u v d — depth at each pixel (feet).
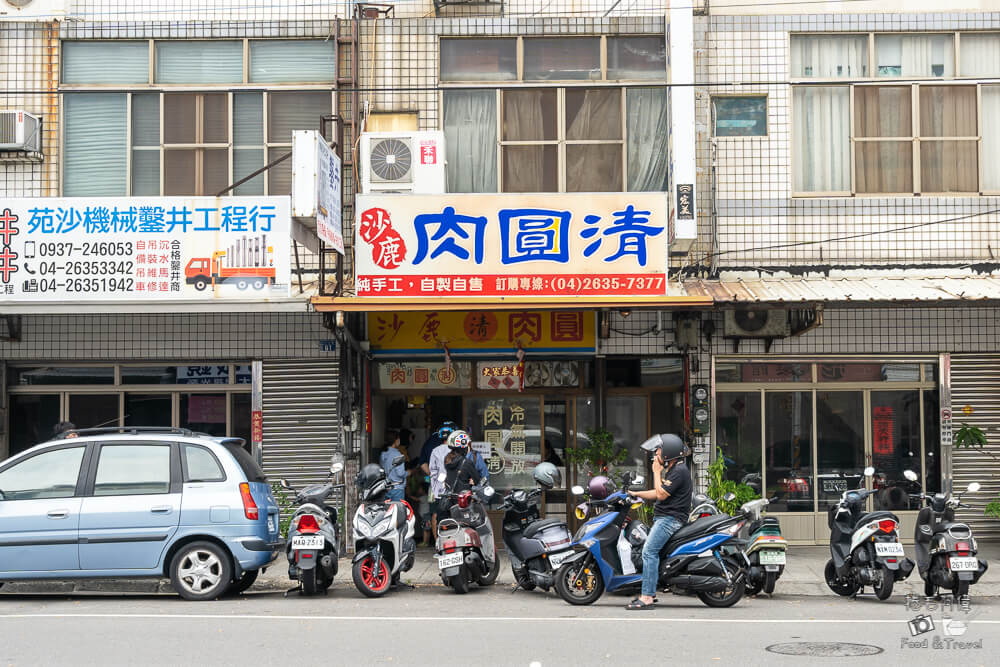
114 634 27.58
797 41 47.70
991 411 47.14
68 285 42.19
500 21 47.73
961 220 46.88
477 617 30.86
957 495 35.73
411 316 47.47
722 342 47.26
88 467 34.68
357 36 47.39
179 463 34.83
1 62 47.65
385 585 36.01
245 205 42.24
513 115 47.91
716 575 32.63
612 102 47.83
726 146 47.16
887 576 34.06
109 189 47.55
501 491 48.73
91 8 48.14
